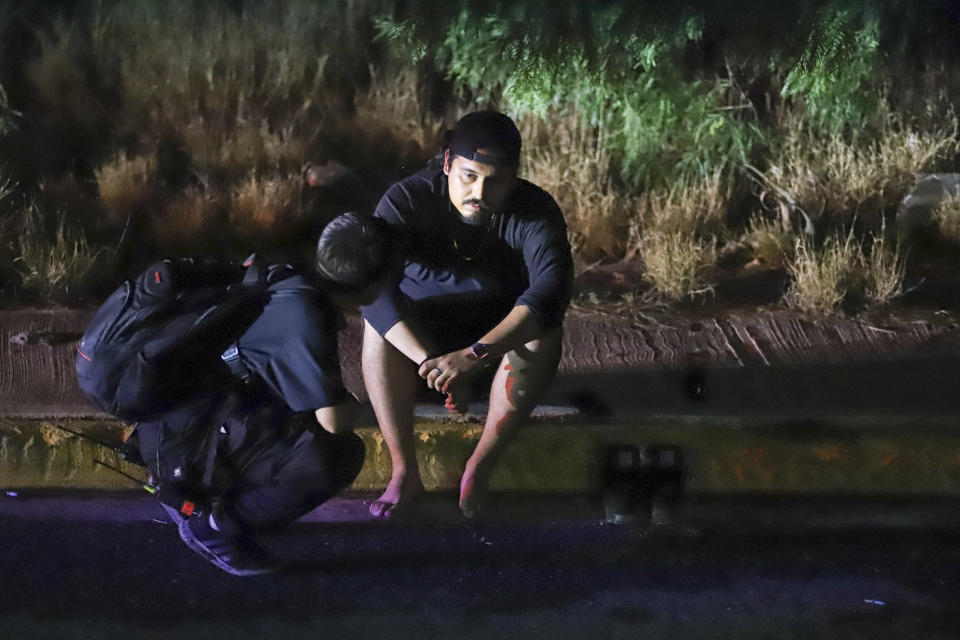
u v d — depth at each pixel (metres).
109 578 4.99
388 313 4.94
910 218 8.29
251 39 10.91
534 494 5.72
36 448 5.74
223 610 4.77
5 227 7.96
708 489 5.71
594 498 5.70
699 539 5.38
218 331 4.38
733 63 7.21
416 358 4.89
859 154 8.84
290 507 4.76
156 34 10.88
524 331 4.86
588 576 5.07
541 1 6.33
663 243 7.79
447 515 5.54
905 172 8.72
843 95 8.70
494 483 5.72
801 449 5.70
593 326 6.92
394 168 9.44
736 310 7.16
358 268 4.41
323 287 4.46
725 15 6.24
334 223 4.49
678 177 8.79
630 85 8.53
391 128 9.80
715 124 8.64
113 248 7.97
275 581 4.98
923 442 5.67
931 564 5.16
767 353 6.54
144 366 4.33
